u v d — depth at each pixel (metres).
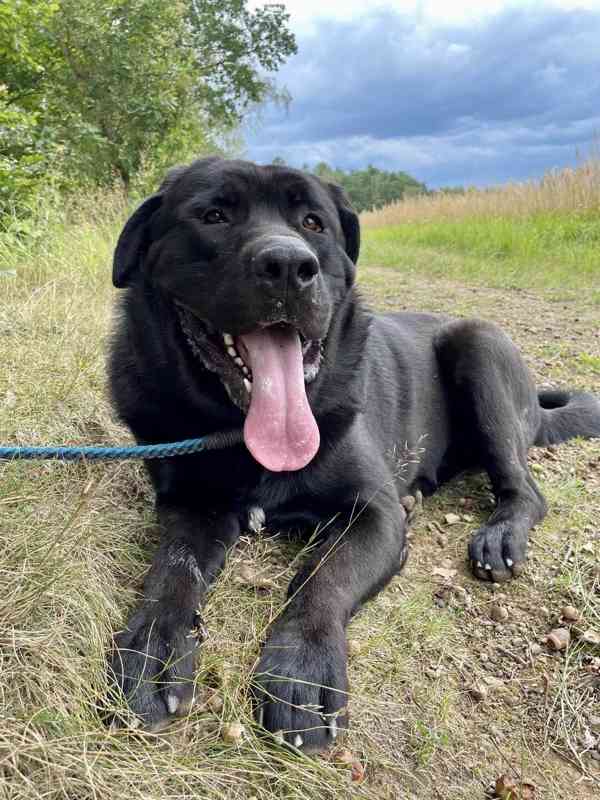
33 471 0.53
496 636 0.47
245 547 0.52
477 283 2.01
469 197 3.79
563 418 0.80
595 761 0.38
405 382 0.67
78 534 0.45
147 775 0.31
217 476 0.50
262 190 0.51
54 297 0.93
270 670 0.37
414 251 2.84
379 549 0.48
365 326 0.58
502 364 0.70
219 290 0.45
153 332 0.51
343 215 0.59
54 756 0.30
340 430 0.52
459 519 0.62
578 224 2.55
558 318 1.49
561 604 0.49
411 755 0.37
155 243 0.51
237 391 0.46
